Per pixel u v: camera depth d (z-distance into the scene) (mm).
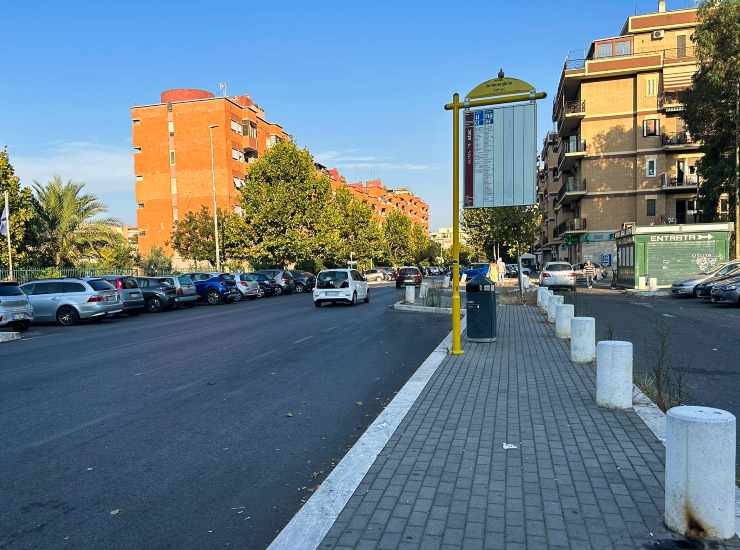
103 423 6051
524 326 13672
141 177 54250
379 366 9039
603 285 37625
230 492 4160
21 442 5441
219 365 9367
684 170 41531
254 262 42750
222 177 52125
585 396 6555
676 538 3203
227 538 3457
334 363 9367
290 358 9930
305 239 40875
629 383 5938
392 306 20750
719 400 6320
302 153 41594
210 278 28891
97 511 3873
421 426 5457
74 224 31516
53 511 3883
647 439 4961
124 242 34406
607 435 5086
